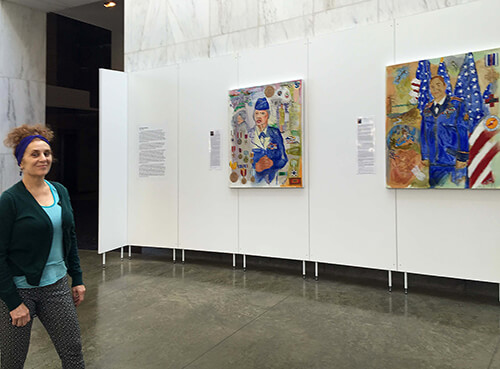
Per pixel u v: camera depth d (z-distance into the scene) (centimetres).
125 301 489
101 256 768
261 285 556
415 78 502
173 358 333
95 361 329
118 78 729
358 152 549
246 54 638
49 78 1384
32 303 227
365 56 544
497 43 461
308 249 587
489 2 466
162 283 570
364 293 516
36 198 233
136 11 804
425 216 505
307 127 586
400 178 512
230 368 315
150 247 796
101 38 1405
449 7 488
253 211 632
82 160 1877
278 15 662
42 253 225
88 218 1366
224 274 620
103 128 696
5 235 214
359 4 596
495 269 464
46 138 245
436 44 497
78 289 257
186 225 691
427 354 336
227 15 708
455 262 487
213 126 668
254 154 621
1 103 929
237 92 634
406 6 563
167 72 709
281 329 395
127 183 744
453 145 480
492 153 459
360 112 548
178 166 698
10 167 946
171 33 765
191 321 420
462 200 483
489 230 468
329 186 570
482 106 464
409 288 536
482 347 349
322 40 575
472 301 481
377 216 536
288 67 603
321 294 512
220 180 661
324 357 332
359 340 367
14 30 959
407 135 507
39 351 353
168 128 708
